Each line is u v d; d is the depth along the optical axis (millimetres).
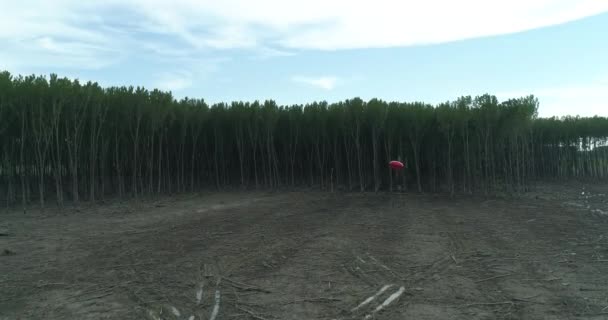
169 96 24719
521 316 5633
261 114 28188
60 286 7172
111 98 21641
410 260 8797
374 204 19828
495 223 13805
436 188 28297
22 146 17734
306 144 29203
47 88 18266
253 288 6953
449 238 11227
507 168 30953
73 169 20203
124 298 6543
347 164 30234
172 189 27672
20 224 13680
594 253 9289
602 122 37156
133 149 24484
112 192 24609
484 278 7477
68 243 10664
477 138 26016
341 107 27453
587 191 26953
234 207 18359
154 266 8398
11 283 7348
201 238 11188
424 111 26297
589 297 6387
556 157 38375
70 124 20203
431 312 5809
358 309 5953
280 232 12078
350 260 8781
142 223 13859
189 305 6195
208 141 29375
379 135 28047
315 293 6672
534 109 24703
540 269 8039
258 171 31516
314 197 23031
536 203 20016
